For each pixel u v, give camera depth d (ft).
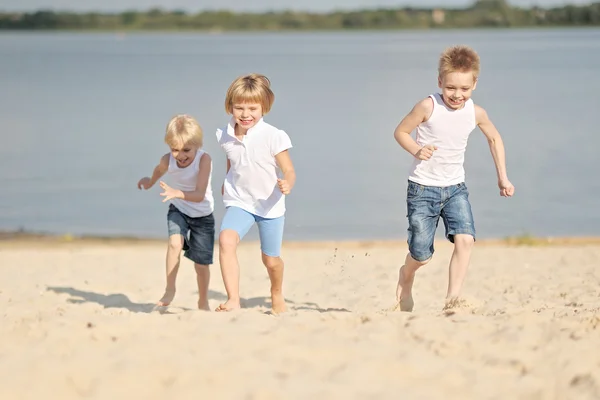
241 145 37.93
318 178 117.80
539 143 140.77
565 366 26.68
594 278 55.72
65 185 113.80
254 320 31.71
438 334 29.37
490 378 25.85
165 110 195.93
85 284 56.65
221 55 513.04
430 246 38.58
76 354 27.55
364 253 72.69
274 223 38.78
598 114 174.81
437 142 37.45
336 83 270.05
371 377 25.45
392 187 112.16
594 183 110.52
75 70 350.84
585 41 630.33
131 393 24.39
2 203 102.22
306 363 26.55
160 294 54.29
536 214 94.79
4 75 314.96
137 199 106.22
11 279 58.23
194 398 23.91
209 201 42.98
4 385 24.84
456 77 36.24
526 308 38.40
